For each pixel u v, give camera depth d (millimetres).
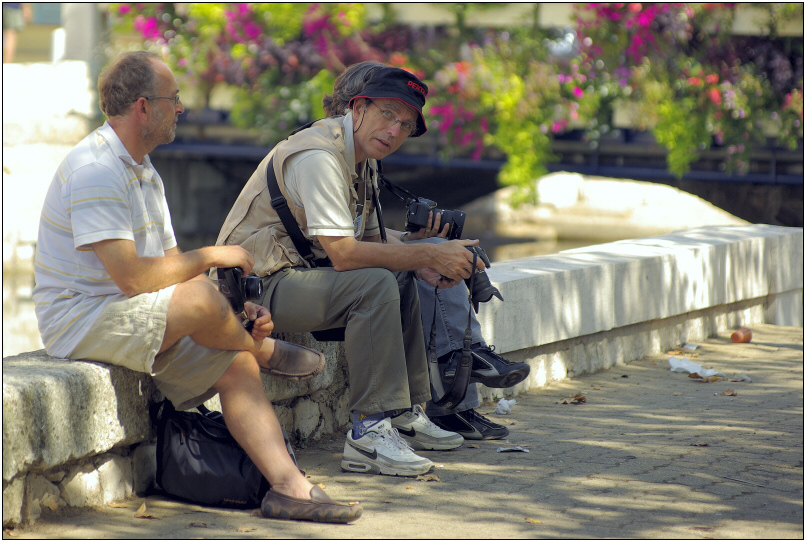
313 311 8203
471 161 33688
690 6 29953
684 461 9016
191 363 7281
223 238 8688
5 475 6383
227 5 32375
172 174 42844
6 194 35938
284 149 8391
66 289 7328
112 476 7602
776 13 29703
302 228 8469
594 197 48375
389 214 43562
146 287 7086
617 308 14188
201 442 7586
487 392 11836
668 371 14070
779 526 7121
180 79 33344
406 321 8602
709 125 30766
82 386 7039
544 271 12961
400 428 9484
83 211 6957
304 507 7160
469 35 32031
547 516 7328
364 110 8406
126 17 34469
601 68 30875
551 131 32344
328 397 10242
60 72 36750
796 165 31656
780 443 9750
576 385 13016
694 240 17375
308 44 32250
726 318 17391
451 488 8094
